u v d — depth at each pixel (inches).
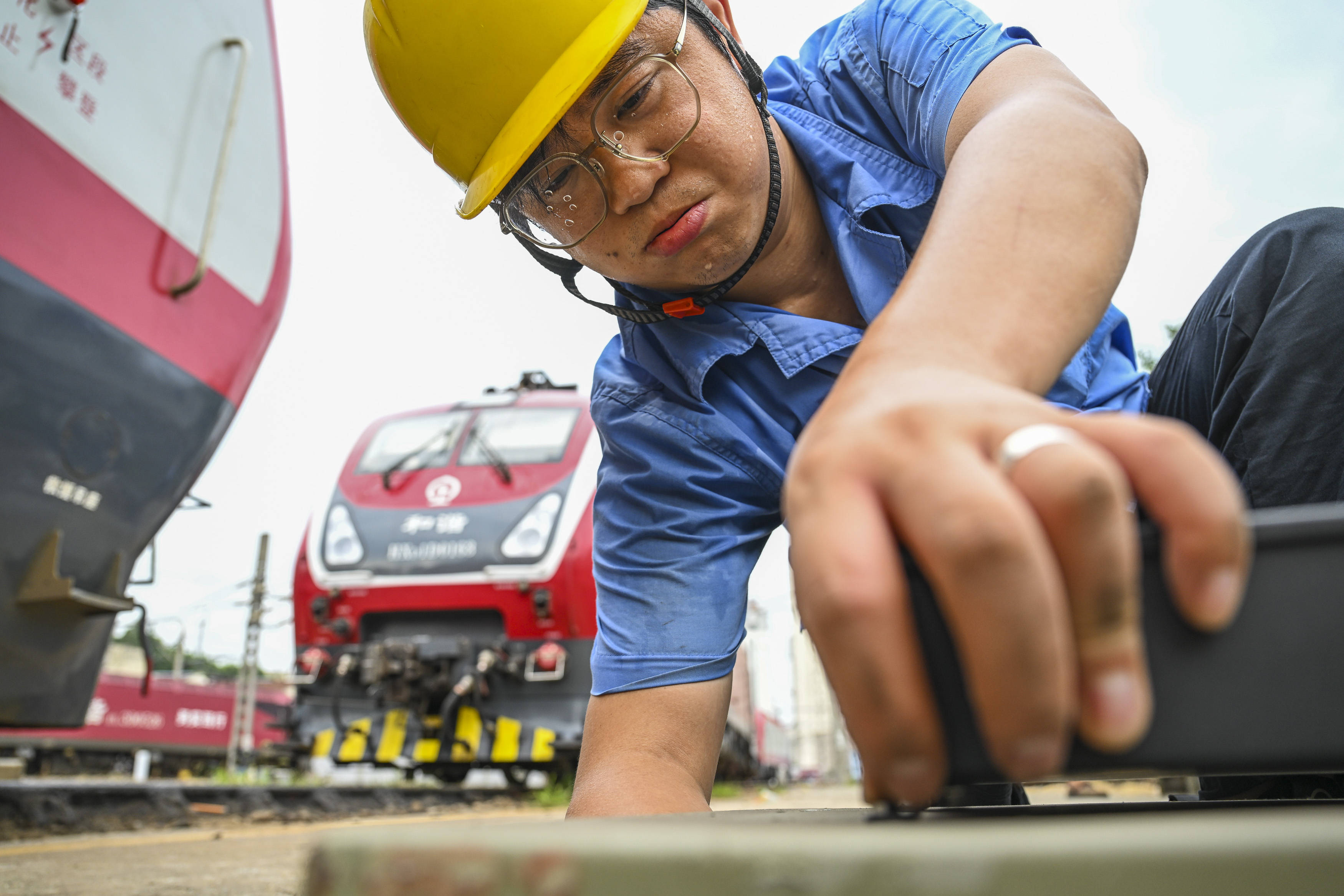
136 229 93.4
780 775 831.7
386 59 46.4
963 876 7.6
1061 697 9.5
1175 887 7.5
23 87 81.3
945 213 19.6
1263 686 10.4
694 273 45.0
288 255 120.9
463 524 254.2
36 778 585.6
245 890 74.6
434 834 8.9
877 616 10.2
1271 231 32.9
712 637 43.6
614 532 47.4
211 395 104.1
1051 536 9.9
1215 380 35.3
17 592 84.9
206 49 105.3
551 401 279.7
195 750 700.0
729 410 48.4
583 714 244.7
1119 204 19.8
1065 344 16.7
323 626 257.9
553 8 41.6
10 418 81.4
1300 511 10.7
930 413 11.1
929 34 41.3
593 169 42.0
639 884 8.2
